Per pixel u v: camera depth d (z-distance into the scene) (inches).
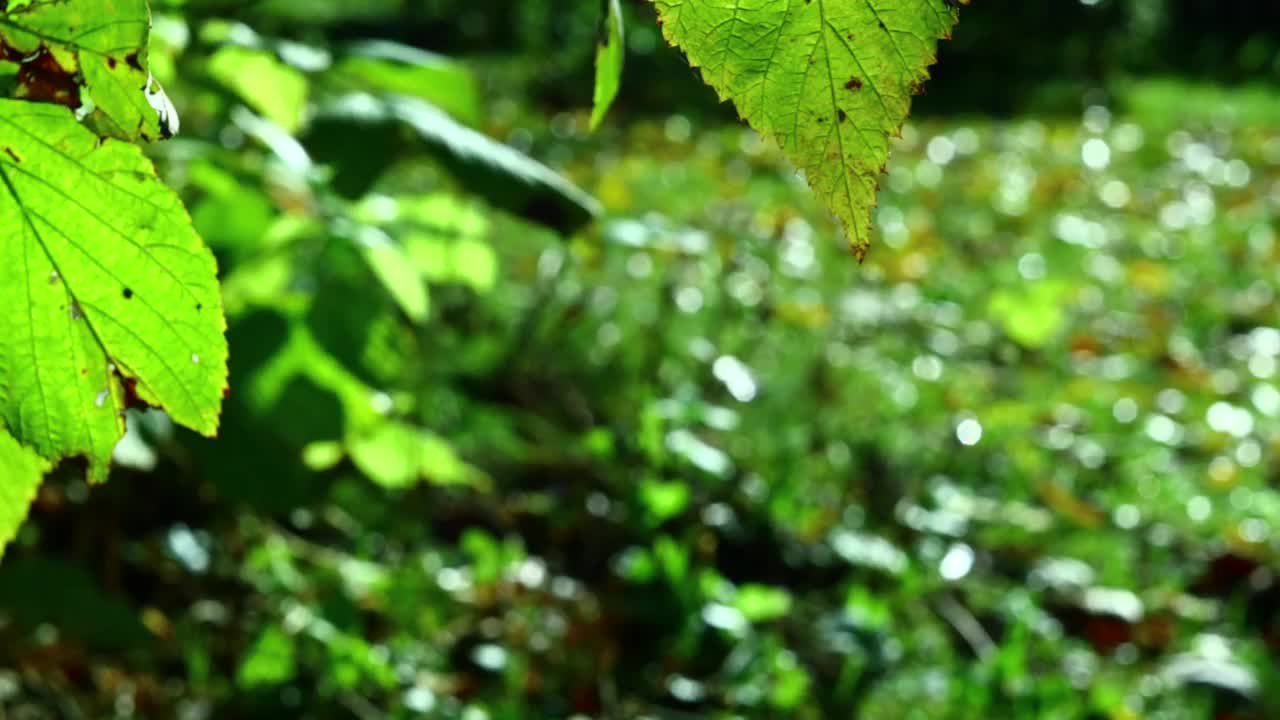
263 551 133.1
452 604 137.3
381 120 72.2
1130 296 291.9
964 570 152.8
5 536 32.5
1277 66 722.8
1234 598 159.0
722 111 503.5
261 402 86.2
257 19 204.1
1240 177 455.2
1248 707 130.7
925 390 219.1
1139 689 134.0
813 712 122.3
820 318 240.7
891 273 286.4
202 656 113.0
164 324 25.7
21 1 24.3
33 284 25.4
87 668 113.3
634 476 159.5
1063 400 222.5
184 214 25.4
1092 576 160.9
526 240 275.6
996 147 487.8
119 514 126.6
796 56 23.0
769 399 205.2
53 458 25.6
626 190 347.9
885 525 166.9
